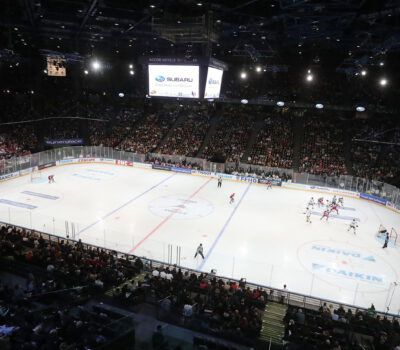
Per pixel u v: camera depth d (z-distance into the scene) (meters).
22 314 11.17
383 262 24.50
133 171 47.47
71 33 44.16
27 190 37.00
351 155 46.97
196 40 29.67
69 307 12.56
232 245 26.00
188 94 31.03
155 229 28.19
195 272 20.77
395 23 30.77
